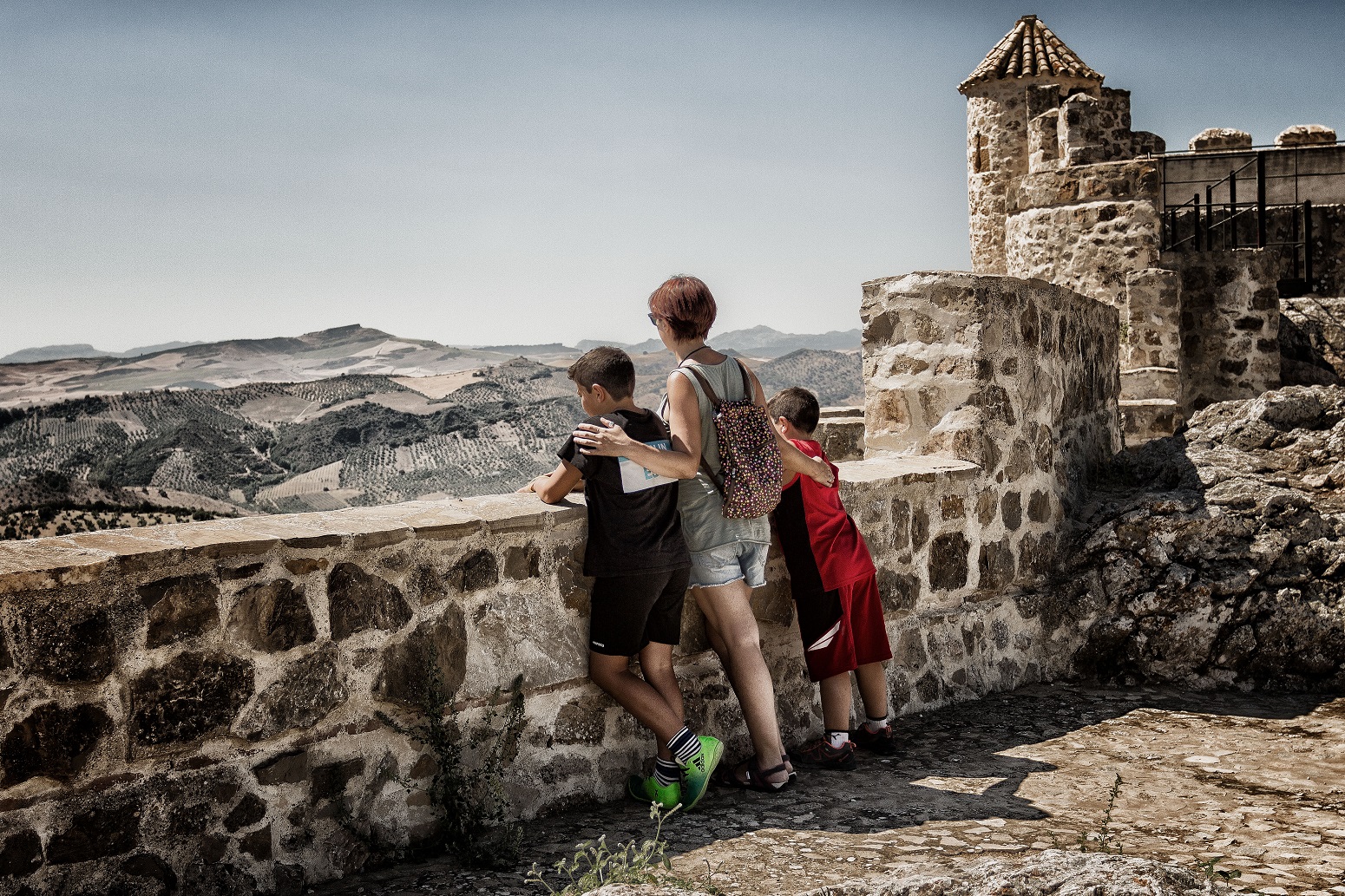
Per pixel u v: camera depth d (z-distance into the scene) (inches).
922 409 239.1
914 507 213.5
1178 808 152.6
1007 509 237.3
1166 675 229.5
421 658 142.0
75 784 112.5
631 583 150.8
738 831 146.5
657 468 148.8
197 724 121.3
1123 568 236.4
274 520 139.3
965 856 131.8
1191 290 483.5
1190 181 728.3
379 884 130.6
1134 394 439.8
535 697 154.9
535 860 137.6
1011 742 192.5
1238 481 247.8
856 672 189.6
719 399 157.5
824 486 182.4
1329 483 258.8
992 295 233.8
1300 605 224.2
